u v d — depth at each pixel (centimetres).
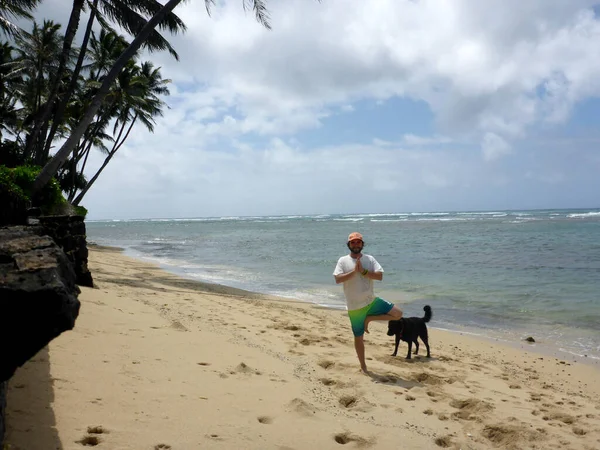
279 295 1262
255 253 2600
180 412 363
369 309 554
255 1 1436
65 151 1369
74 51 2892
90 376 401
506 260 1964
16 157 2306
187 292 1145
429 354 663
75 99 3070
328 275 1669
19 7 1812
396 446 363
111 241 4188
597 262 1816
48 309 119
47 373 389
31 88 2897
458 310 1049
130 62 3038
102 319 614
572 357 705
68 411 331
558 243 2745
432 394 496
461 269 1728
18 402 330
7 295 115
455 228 5109
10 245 153
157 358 489
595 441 402
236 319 803
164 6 1448
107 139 3884
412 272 1667
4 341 121
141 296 936
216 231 6194
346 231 5181
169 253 2711
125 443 303
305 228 6431
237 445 325
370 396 470
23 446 276
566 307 1061
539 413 463
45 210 1850
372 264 557
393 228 5578
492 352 723
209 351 550
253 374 489
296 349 630
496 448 386
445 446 381
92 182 3512
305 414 397
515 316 988
